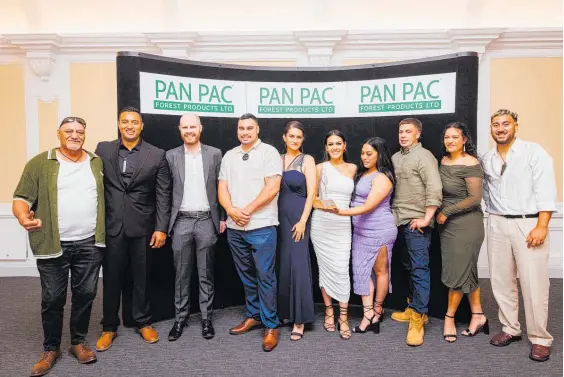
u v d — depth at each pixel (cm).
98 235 273
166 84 343
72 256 270
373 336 324
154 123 339
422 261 318
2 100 512
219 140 368
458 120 333
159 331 332
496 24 500
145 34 484
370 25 506
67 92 508
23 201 255
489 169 296
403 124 321
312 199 307
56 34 484
